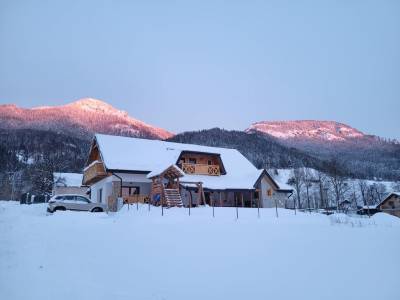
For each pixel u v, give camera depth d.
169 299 5.96
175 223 15.66
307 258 8.88
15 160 104.56
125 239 11.20
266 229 14.20
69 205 25.09
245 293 6.27
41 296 6.06
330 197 79.88
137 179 32.12
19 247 9.92
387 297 6.09
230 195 37.12
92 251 9.44
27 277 7.12
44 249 9.66
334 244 10.88
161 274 7.37
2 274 7.33
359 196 88.38
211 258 8.74
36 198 43.66
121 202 26.98
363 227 17.23
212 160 37.97
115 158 32.53
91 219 18.11
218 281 6.93
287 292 6.32
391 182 104.81
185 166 35.09
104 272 7.50
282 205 37.75
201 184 30.95
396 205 57.84
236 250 9.72
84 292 6.26
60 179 64.69
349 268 7.95
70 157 116.56
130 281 6.91
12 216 19.31
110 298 5.98
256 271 7.64
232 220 17.95
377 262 8.52
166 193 27.56
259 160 118.75
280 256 9.05
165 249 9.72
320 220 21.72
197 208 25.45
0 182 74.31
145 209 23.84
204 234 12.34
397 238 12.26
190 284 6.74
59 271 7.57
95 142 36.53
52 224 15.38
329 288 6.55
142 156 34.28
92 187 40.81
